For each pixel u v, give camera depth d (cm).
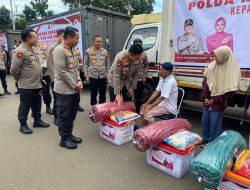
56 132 485
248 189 246
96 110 416
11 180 318
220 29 403
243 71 389
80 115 597
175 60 473
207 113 389
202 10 421
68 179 320
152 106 420
